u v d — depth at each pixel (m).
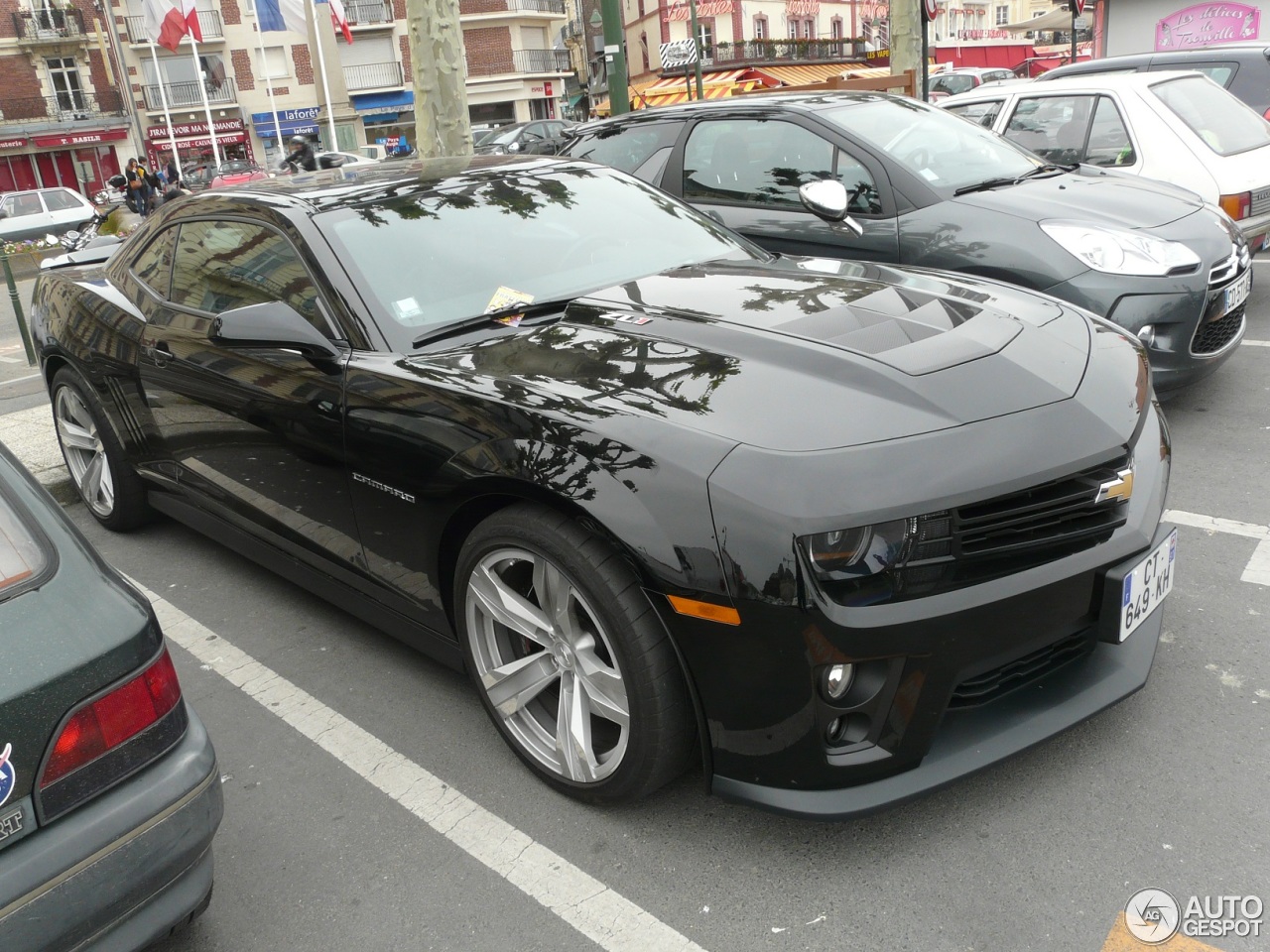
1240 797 2.33
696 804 2.46
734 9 40.97
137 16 46.97
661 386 2.37
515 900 2.22
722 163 5.69
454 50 8.30
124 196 29.05
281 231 3.21
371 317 2.92
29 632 1.63
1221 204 6.15
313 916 2.23
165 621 3.68
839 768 2.07
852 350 2.41
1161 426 2.65
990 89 7.58
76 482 4.60
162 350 3.58
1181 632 3.05
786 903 2.14
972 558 2.09
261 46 45.00
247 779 2.74
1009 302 2.83
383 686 3.14
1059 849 2.22
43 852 1.59
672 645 2.15
